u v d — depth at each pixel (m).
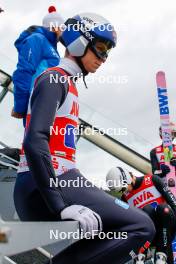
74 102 3.40
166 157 9.45
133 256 3.20
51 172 2.97
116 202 3.25
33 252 5.55
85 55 3.46
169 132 9.55
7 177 6.47
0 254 1.99
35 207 3.21
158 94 9.67
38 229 2.43
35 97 3.16
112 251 3.14
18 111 5.28
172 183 9.37
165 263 6.49
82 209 2.98
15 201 3.38
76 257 3.17
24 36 5.58
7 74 8.57
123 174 7.82
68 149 3.31
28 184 3.20
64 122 3.30
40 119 3.03
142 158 10.16
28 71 5.30
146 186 8.11
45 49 5.64
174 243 7.43
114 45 3.59
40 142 2.97
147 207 6.73
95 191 3.25
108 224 3.19
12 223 2.11
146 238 3.22
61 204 2.99
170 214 6.52
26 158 2.99
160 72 9.66
